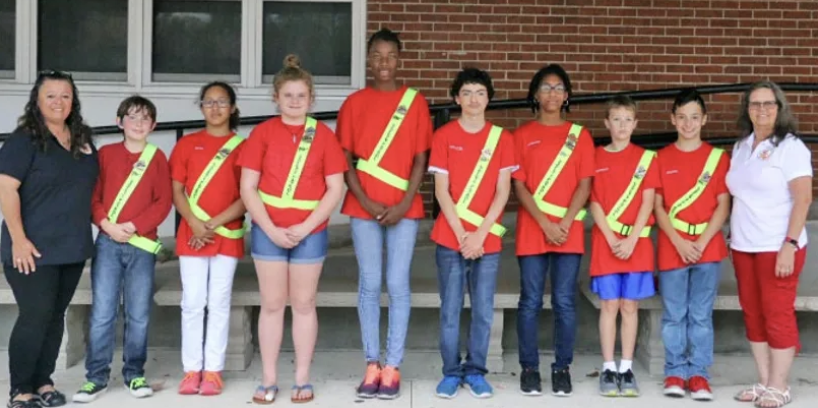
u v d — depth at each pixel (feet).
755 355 15.84
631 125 15.81
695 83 23.58
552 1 23.34
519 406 15.31
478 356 15.78
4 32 23.45
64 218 14.58
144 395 15.62
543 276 15.69
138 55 23.35
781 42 23.62
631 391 15.79
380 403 15.40
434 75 23.34
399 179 15.38
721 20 23.53
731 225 15.80
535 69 23.43
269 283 15.11
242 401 15.52
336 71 23.89
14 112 23.15
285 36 23.80
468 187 15.17
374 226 15.40
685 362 16.01
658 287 16.75
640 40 23.48
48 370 15.30
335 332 18.58
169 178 15.69
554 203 15.51
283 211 14.88
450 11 23.29
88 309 18.17
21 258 14.26
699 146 15.99
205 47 23.76
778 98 15.12
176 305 17.88
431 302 17.33
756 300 15.65
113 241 15.25
